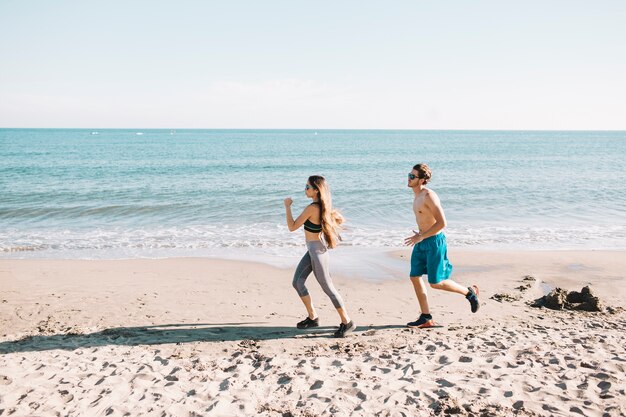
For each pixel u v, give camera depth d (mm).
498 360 4523
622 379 3998
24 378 4258
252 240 12906
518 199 20344
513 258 10367
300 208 18188
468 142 113562
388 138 151625
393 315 6418
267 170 35250
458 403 3633
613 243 12500
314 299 7367
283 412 3594
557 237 13250
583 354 4645
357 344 5168
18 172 31969
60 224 15125
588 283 8352
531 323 5941
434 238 5484
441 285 5547
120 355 4891
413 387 3959
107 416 3562
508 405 3592
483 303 6980
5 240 12758
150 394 3934
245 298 7395
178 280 8617
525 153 62875
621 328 5641
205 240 12883
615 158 51625
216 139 130375
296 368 4461
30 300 7109
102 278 8703
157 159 47156
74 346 5172
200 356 4875
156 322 6109
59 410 3645
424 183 5570
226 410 3637
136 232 13938
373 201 19734
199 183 26328
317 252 5363
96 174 31094
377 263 9945
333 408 3629
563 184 25578
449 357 4648
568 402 3611
